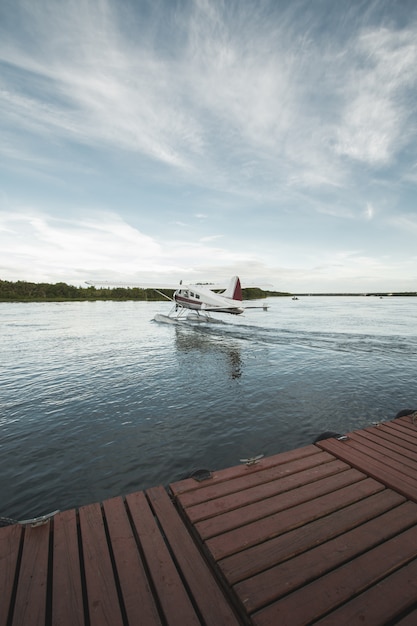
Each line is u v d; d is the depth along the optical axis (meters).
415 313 34.47
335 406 6.50
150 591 1.87
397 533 2.33
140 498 2.85
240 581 1.90
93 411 6.46
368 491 2.85
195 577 1.95
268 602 1.77
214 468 4.26
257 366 10.20
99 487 3.89
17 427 5.71
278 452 4.67
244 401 6.89
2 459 4.59
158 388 7.98
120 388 8.03
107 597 1.83
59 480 4.05
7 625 1.67
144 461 4.49
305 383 8.20
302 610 1.70
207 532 2.33
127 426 5.70
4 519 2.54
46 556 2.16
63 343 15.32
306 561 2.06
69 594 1.86
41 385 8.37
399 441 3.92
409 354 11.85
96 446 4.96
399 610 1.70
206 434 5.31
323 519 2.49
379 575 1.93
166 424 5.75
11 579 1.96
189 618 1.69
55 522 2.53
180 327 21.73
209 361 11.05
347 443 3.87
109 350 13.39
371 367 9.79
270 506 2.65
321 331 18.66
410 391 7.39
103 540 2.31
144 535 2.34
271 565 2.03
